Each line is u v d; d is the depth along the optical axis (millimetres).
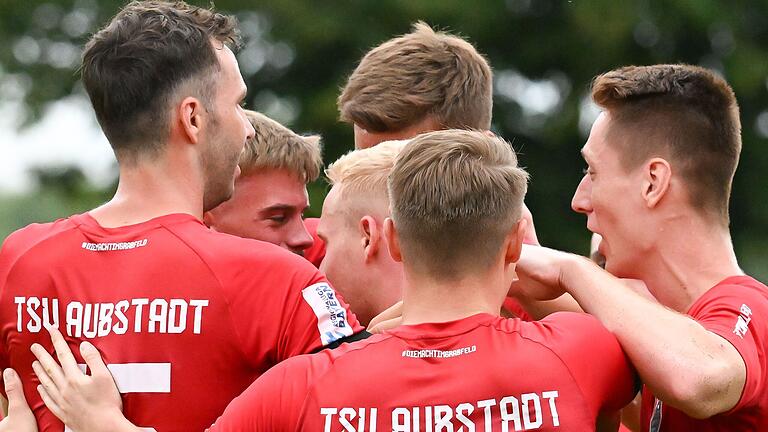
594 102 12320
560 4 54844
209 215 14125
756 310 11195
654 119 11891
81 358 10648
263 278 10625
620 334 10625
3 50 58938
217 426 9953
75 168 62031
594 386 10039
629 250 12117
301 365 10023
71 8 59188
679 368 10242
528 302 12789
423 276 10242
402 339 10047
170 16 11141
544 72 56281
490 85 15625
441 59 14984
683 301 11922
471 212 10102
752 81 54156
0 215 62656
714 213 11914
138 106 10922
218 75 11203
